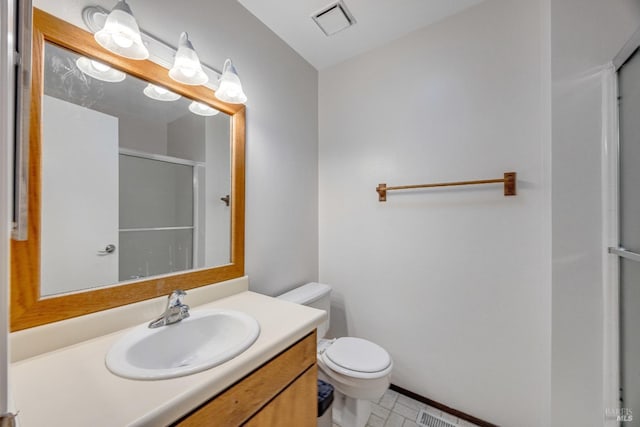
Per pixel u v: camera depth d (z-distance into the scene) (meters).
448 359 1.48
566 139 1.08
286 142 1.66
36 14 0.72
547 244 1.18
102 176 0.88
